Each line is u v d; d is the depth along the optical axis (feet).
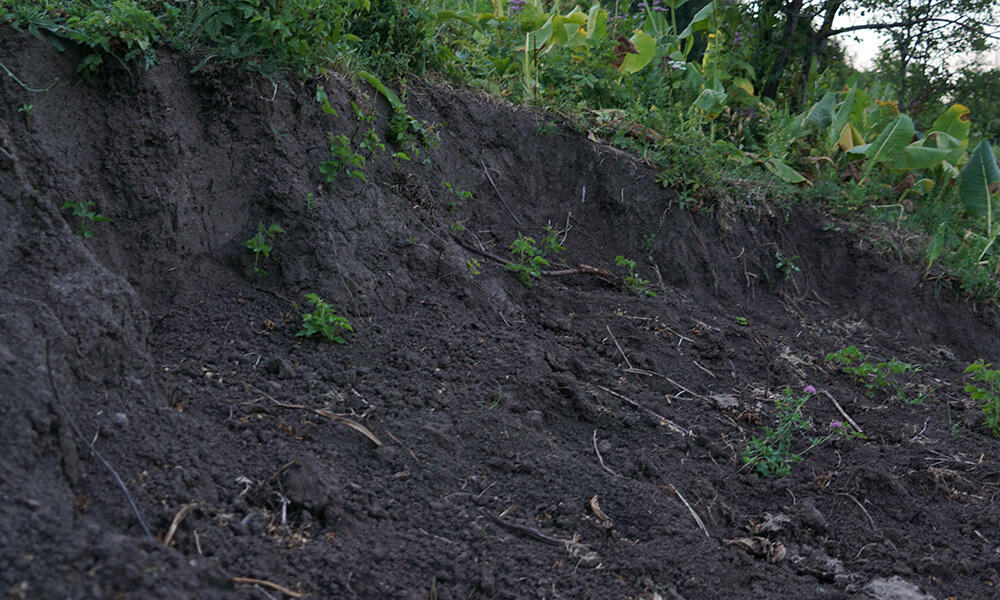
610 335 16.75
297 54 15.10
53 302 9.52
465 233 18.28
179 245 13.15
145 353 10.46
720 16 31.09
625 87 24.76
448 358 13.71
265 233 13.93
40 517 6.94
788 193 24.88
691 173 22.56
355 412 11.68
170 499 8.57
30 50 12.35
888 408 17.15
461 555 9.44
